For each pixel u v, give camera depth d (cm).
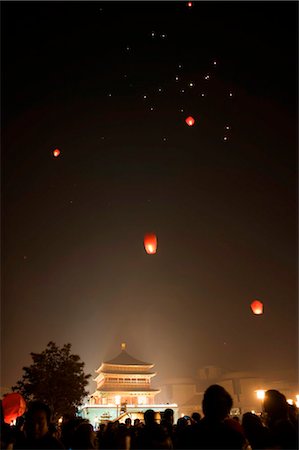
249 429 556
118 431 650
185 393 5831
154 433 565
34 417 545
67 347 3062
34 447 523
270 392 582
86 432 582
